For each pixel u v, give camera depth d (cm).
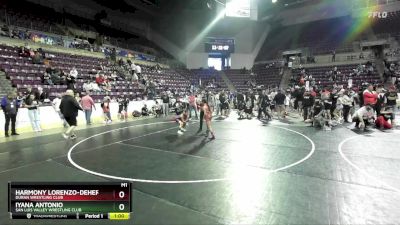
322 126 1256
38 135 1096
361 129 1184
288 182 543
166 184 539
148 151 815
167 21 3919
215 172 611
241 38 4044
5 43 1794
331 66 3170
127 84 2214
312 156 738
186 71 3603
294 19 4041
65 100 999
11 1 2361
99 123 1480
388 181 543
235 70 3803
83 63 2189
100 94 1758
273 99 1853
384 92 1364
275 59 3847
